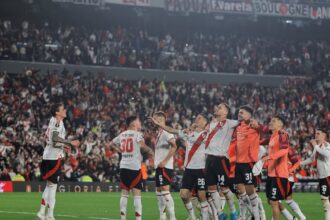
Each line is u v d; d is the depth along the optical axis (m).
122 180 18.05
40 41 54.78
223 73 60.16
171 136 18.91
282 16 60.12
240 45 63.69
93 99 49.53
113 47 57.75
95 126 46.16
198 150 17.72
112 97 50.59
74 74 51.97
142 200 31.08
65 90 49.22
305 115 56.31
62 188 38.38
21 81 48.53
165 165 19.09
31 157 39.16
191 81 57.19
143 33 60.84
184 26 64.19
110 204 27.94
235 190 18.77
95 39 57.44
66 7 59.09
